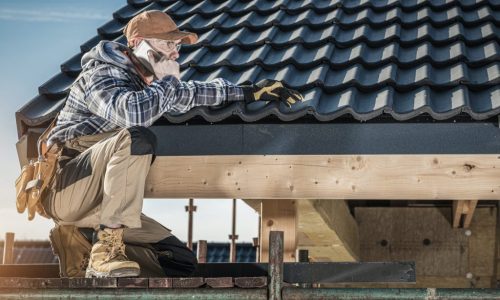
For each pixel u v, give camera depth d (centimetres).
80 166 589
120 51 604
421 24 824
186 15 883
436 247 1158
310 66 757
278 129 691
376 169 680
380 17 843
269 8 875
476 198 670
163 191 702
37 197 594
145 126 583
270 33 810
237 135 696
